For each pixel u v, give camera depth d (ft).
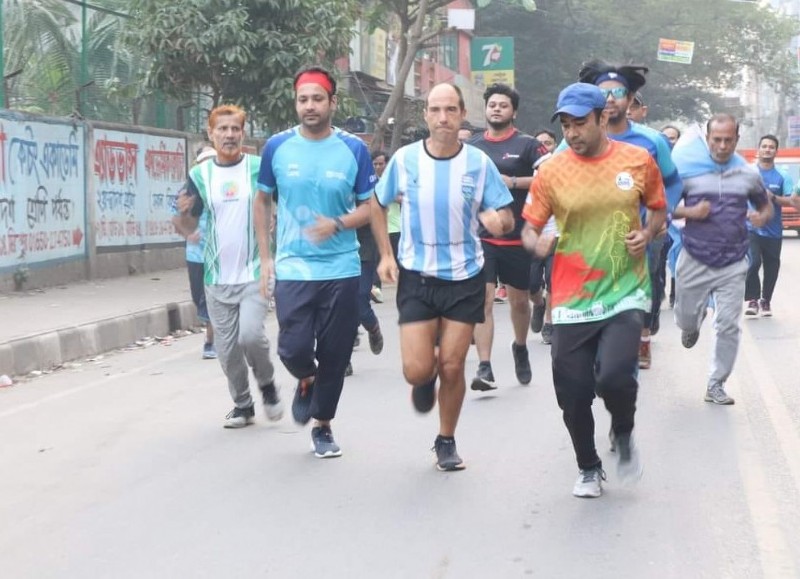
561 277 17.49
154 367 32.40
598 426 23.30
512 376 29.17
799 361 31.58
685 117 172.76
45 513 17.74
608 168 17.04
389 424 23.70
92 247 50.16
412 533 16.42
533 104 146.10
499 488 18.72
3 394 28.32
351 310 20.51
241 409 23.76
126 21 54.75
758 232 40.42
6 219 43.29
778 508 17.49
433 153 19.01
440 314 19.38
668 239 34.30
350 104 61.93
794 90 178.40
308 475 19.71
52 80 49.75
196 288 32.89
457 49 130.82
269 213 21.21
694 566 14.94
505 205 19.10
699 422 23.70
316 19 57.11
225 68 56.34
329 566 15.06
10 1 47.44
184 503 18.12
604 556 15.35
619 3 154.10
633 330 17.02
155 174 56.03
